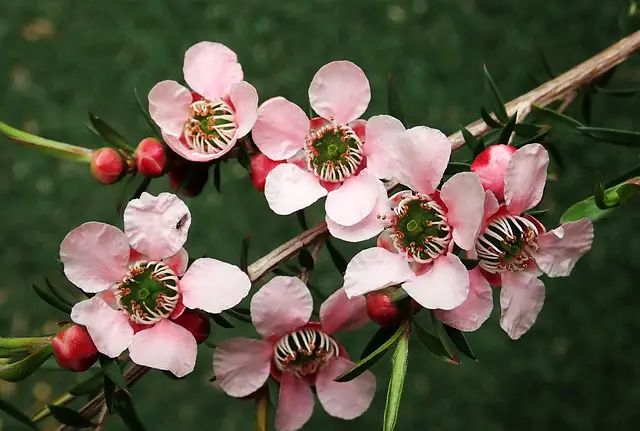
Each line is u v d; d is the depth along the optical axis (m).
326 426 0.34
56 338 0.20
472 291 0.20
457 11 0.39
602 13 0.38
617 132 0.22
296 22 0.39
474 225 0.20
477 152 0.21
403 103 0.38
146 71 0.39
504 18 0.39
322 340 0.21
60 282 0.36
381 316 0.20
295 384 0.21
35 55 0.40
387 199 0.20
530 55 0.38
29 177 0.38
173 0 0.40
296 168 0.21
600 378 0.34
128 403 0.22
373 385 0.21
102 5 0.40
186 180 0.21
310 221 0.36
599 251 0.35
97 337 0.20
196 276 0.20
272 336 0.21
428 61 0.39
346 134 0.21
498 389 0.34
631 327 0.35
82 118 0.39
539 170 0.20
